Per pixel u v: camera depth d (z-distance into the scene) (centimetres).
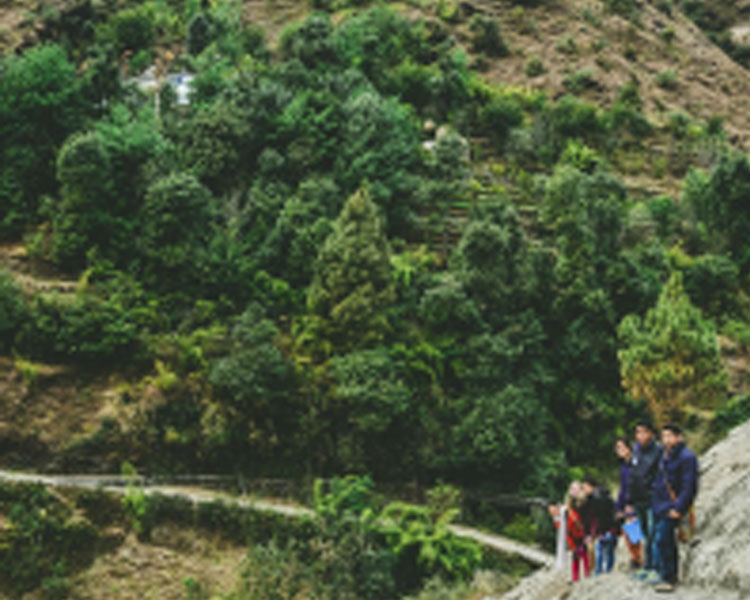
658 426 2802
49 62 3522
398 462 2905
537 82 5606
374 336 2970
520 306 3419
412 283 3372
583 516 1066
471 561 2447
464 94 4944
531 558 2512
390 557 2409
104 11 5059
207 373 2845
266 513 2486
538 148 4741
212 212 3300
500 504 2866
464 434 2875
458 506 2833
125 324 2875
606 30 6425
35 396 2711
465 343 3155
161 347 2897
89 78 3744
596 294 3322
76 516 2386
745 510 891
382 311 3044
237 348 2827
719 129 5397
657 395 2748
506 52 5825
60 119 3491
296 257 3253
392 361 2997
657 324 2848
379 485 2855
